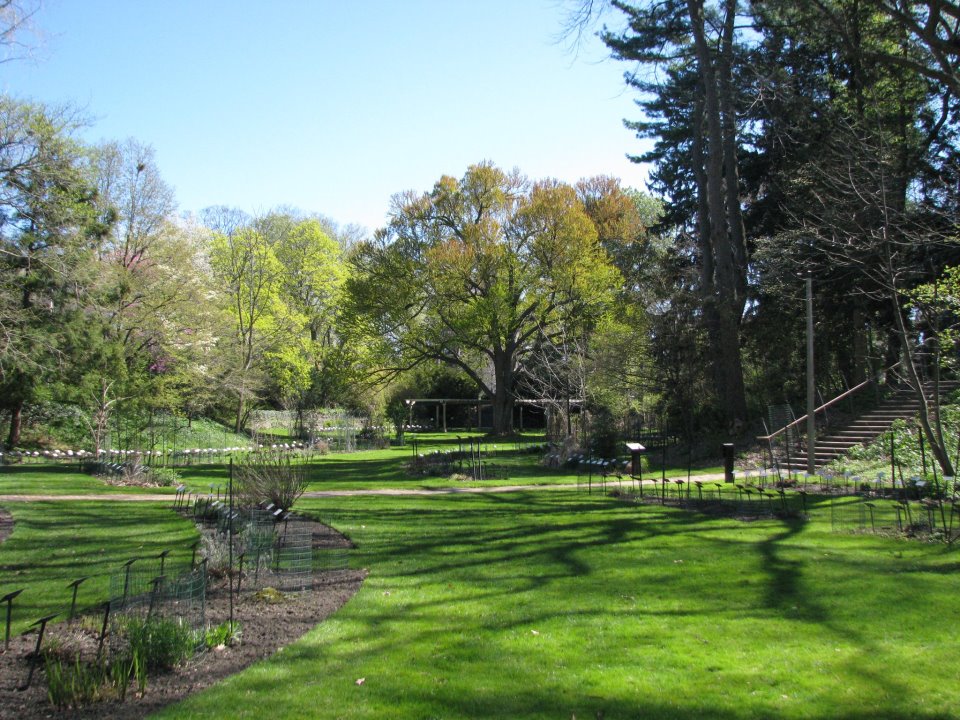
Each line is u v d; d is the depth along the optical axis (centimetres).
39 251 2359
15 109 2069
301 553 1005
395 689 538
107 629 661
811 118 2406
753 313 3047
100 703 507
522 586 852
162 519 1370
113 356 2652
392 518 1381
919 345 1998
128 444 2517
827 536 1135
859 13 2067
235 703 509
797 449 2164
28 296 2572
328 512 1455
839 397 2214
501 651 624
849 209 1919
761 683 552
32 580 877
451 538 1161
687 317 2675
